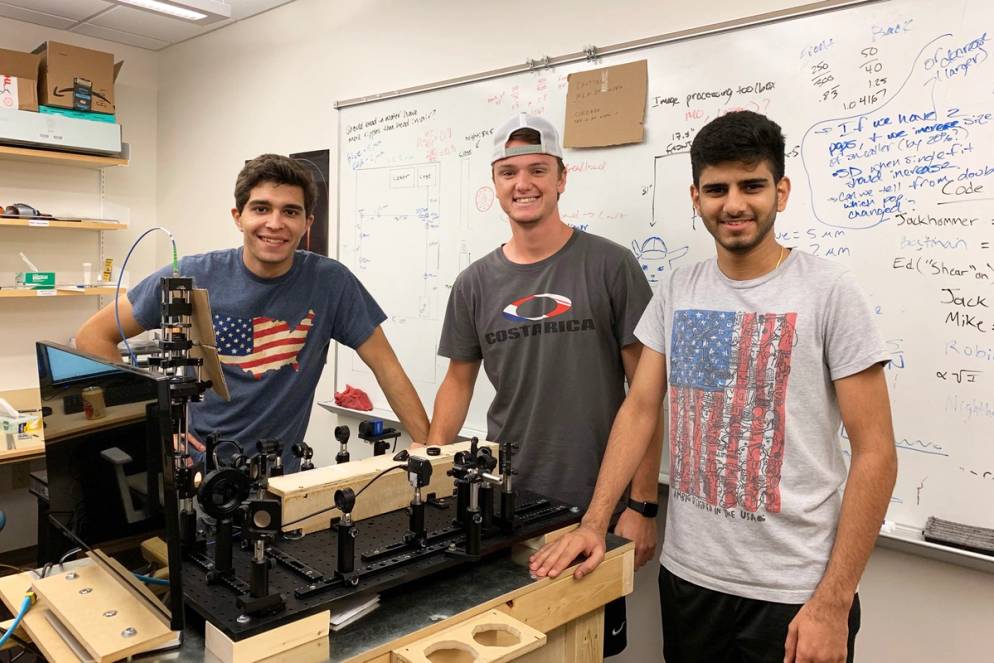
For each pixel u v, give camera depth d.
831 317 1.24
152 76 4.10
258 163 1.71
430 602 1.18
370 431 1.51
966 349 1.59
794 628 1.22
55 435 1.22
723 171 1.26
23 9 3.40
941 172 1.61
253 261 1.83
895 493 1.69
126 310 1.82
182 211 4.00
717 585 1.34
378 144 2.90
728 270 1.38
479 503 1.31
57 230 3.74
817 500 1.26
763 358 1.29
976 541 1.55
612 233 2.16
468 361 2.04
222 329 1.81
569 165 2.26
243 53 3.56
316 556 1.17
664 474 2.05
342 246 3.11
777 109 1.83
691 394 1.40
